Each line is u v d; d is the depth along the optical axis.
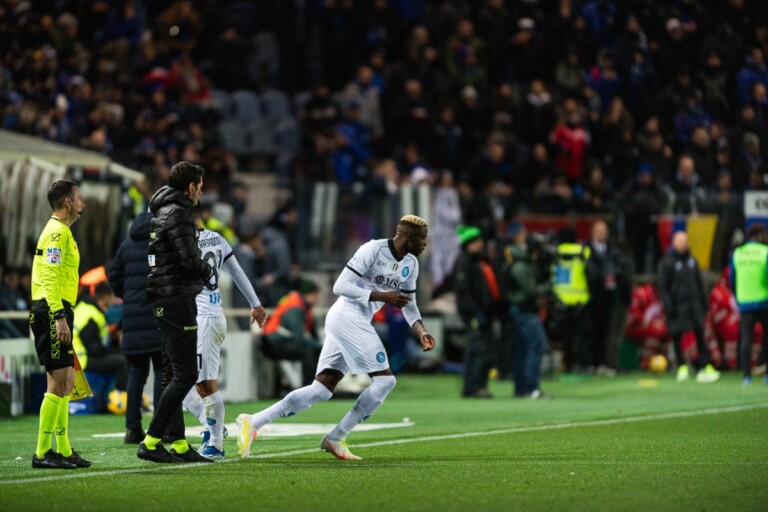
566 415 48.38
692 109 96.00
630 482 27.81
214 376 33.06
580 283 72.94
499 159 85.75
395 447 35.94
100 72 80.62
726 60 99.69
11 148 59.44
